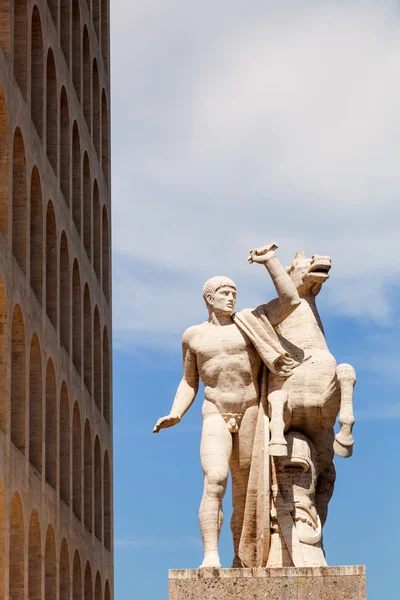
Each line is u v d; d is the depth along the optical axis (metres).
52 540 53.94
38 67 54.09
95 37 70.56
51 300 56.28
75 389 60.72
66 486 57.94
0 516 44.91
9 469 45.59
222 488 24.59
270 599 23.53
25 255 49.66
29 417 51.47
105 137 73.00
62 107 60.62
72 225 61.16
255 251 25.53
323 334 25.67
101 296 69.62
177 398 25.67
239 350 25.31
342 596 23.45
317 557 24.30
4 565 44.69
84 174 66.81
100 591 66.62
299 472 24.75
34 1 52.81
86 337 65.69
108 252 72.00
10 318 46.91
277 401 24.72
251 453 25.14
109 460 70.50
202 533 24.39
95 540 65.44
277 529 24.50
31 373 52.00
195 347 25.53
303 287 25.77
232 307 25.64
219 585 23.62
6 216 47.09
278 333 25.83
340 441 24.03
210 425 25.09
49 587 53.66
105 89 73.31
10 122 47.62
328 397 24.80
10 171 47.56
